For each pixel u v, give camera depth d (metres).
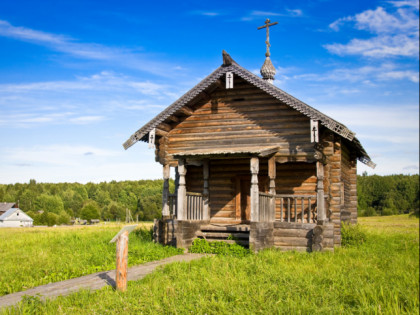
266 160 18.80
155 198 119.62
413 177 105.31
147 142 19.28
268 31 21.52
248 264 11.79
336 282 10.28
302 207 16.05
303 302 8.47
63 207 128.62
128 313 7.92
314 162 16.69
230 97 18.09
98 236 20.62
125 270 9.45
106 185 151.00
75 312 7.92
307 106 15.79
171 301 8.56
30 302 8.36
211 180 19.38
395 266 12.98
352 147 22.25
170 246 16.25
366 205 106.06
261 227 15.12
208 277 10.29
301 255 14.29
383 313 8.19
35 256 14.96
